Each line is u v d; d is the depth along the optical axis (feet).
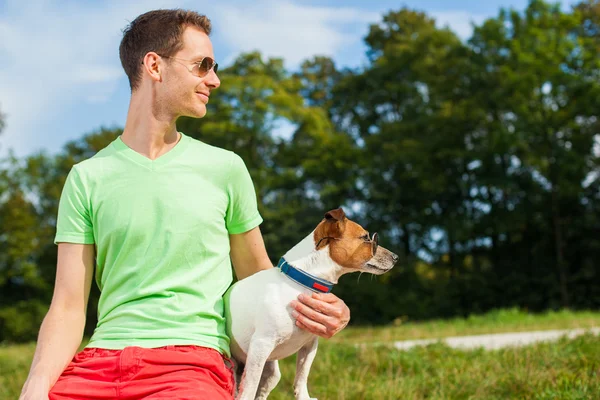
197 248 7.76
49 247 109.81
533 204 97.45
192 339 7.41
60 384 7.12
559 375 18.16
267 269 8.24
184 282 7.62
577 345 22.84
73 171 7.89
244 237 8.55
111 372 7.09
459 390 17.87
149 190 7.69
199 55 7.90
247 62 105.40
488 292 99.14
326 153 104.01
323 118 107.76
